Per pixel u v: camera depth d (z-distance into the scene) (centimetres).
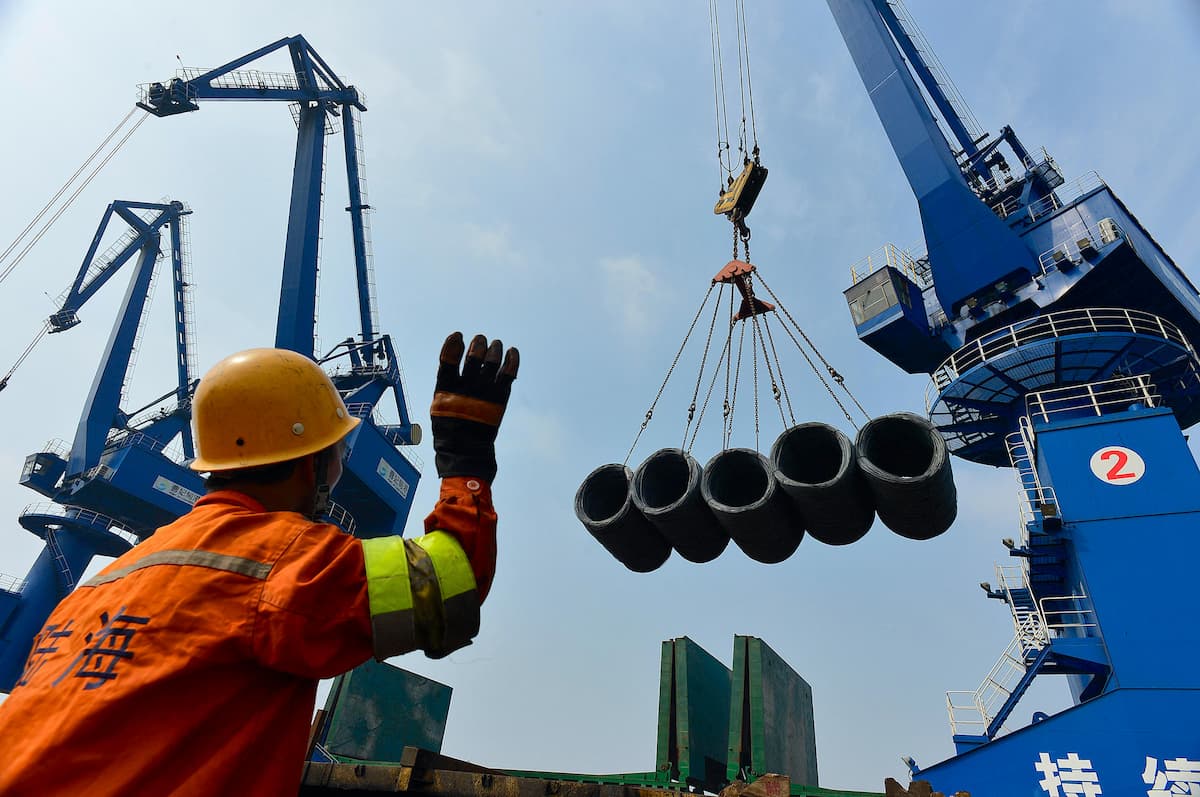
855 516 479
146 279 3919
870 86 2188
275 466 192
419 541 167
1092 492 1384
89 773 123
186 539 153
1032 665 1345
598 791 392
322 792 405
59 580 3278
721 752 970
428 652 157
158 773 127
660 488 546
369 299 3725
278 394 200
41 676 140
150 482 3316
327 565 148
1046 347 1708
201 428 199
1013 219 2067
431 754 401
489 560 172
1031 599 1583
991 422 1981
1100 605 1281
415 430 3622
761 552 518
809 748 1120
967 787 1207
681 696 883
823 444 500
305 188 3253
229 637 137
